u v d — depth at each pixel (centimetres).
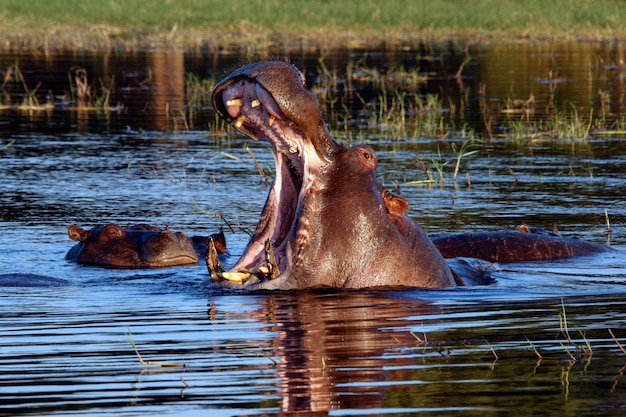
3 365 2317
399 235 3159
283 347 2445
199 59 11438
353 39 14012
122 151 6519
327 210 3066
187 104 8700
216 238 3897
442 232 4300
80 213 4672
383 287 3095
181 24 14612
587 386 2153
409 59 11725
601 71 10769
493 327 2669
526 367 2292
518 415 1972
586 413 1986
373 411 1995
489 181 5606
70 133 7244
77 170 5822
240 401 2052
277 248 3120
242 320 2728
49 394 2102
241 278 3066
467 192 5303
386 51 12625
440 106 8400
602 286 3322
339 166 3089
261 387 2138
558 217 4656
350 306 2878
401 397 2075
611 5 16262
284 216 3130
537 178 5681
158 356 2380
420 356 2370
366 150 3148
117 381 2192
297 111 2870
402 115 7688
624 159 6319
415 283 3148
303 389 2122
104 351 2438
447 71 10756
